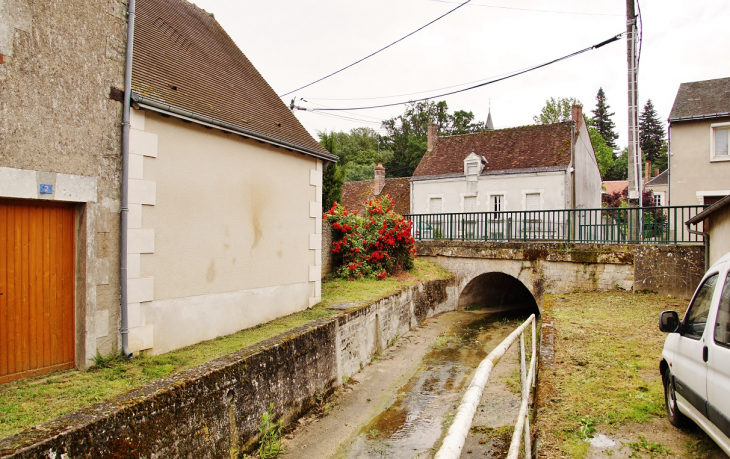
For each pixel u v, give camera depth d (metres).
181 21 8.94
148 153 5.95
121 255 5.61
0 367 4.56
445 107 56.91
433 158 27.02
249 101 8.84
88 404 4.12
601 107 65.50
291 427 6.04
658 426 4.23
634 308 9.84
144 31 7.34
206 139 6.93
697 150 18.61
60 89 4.93
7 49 4.44
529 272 13.89
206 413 4.44
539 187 22.34
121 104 5.64
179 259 6.45
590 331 7.82
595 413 4.52
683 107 19.23
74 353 5.24
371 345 9.62
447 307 15.39
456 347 10.88
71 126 5.04
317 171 9.78
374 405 7.21
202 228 6.86
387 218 13.89
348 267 13.16
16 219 4.72
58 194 4.89
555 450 3.80
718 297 3.46
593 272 12.53
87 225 5.22
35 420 3.73
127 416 3.59
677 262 11.24
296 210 9.12
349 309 8.84
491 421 6.27
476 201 24.19
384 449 5.70
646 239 12.66
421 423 6.53
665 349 4.57
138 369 5.25
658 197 31.98
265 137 7.91
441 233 17.38
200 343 6.75
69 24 5.02
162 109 6.00
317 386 6.89
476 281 15.67
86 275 5.21
